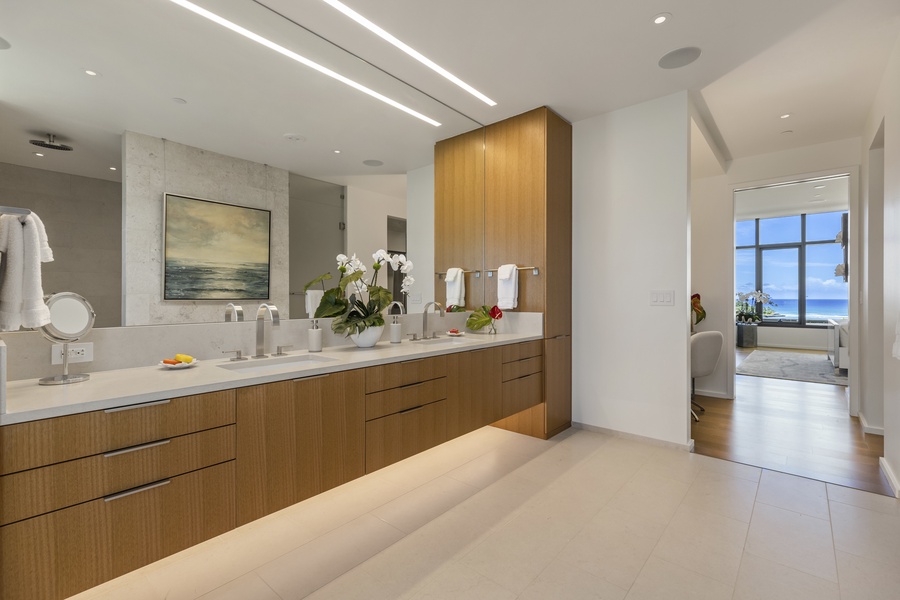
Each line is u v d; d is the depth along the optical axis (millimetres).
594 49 2514
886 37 2406
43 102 1661
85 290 1712
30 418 1141
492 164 3564
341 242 2785
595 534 1983
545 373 3312
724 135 3949
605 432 3432
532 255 3330
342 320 2479
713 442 3229
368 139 2951
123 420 1307
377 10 2131
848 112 3447
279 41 2238
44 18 1680
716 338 3924
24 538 1133
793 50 2547
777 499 2314
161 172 1983
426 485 2523
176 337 1956
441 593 1592
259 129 2377
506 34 2355
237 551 1864
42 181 1639
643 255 3232
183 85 2074
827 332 7848
